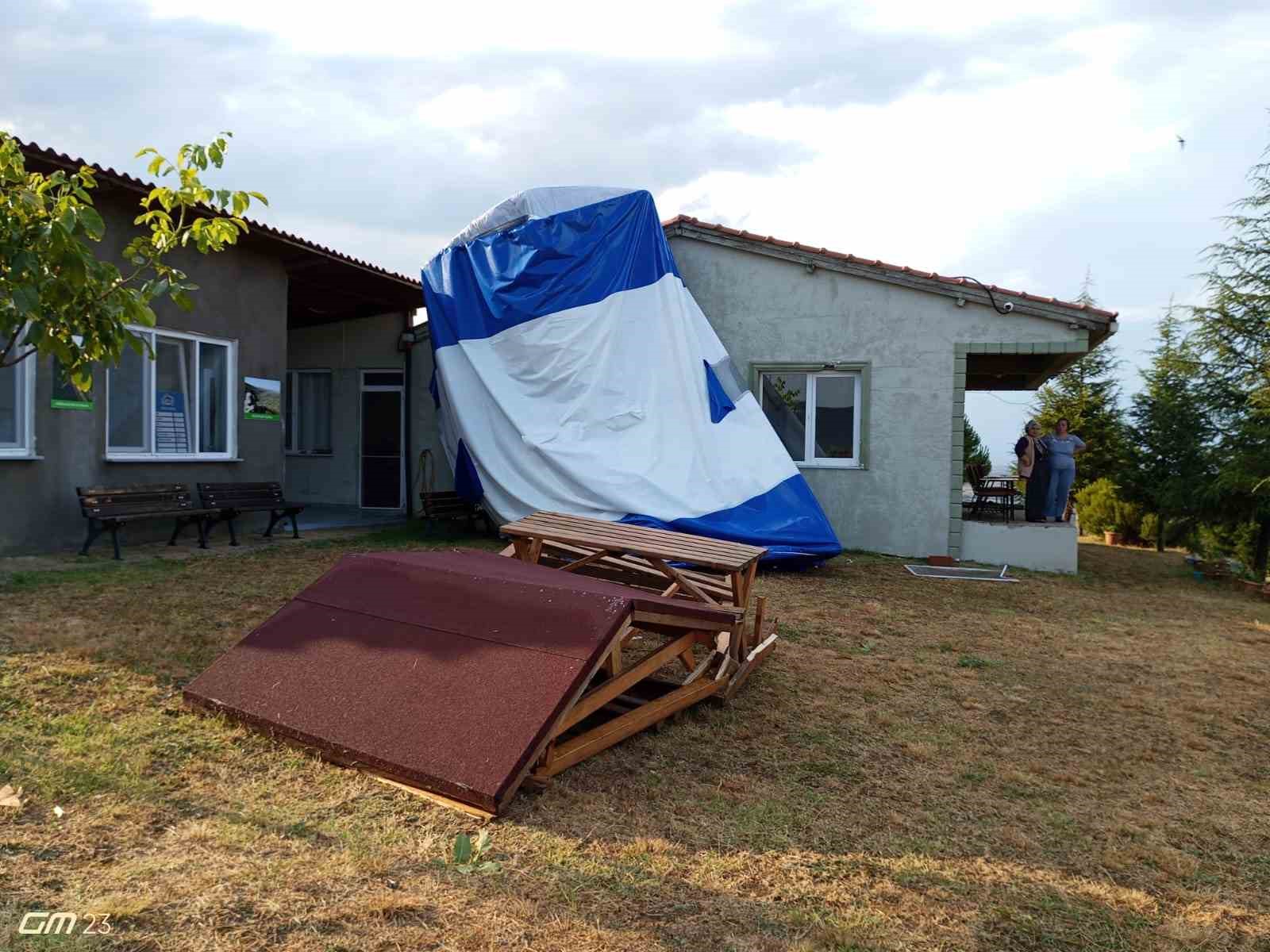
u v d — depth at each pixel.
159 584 7.50
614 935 2.78
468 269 11.54
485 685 3.87
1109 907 3.21
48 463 8.71
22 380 8.46
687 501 10.08
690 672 5.42
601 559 6.27
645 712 4.59
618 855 3.32
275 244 10.77
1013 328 11.58
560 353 10.67
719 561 5.30
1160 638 7.82
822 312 12.20
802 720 5.09
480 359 11.06
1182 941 2.99
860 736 4.88
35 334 3.41
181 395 10.24
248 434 11.09
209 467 10.57
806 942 2.81
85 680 4.89
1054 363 13.32
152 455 9.81
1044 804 4.12
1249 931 3.10
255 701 4.26
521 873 3.13
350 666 4.23
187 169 4.20
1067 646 7.30
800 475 10.89
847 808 3.94
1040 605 9.03
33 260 3.21
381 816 3.49
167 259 9.84
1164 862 3.56
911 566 11.09
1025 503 14.05
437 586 4.52
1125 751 4.90
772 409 12.52
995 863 3.50
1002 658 6.79
